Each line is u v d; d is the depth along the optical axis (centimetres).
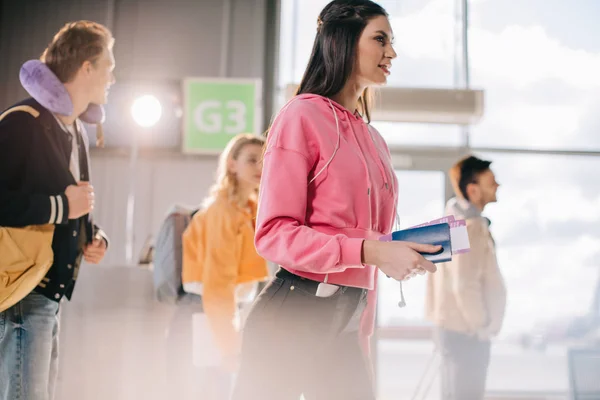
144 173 557
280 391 115
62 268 178
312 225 116
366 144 126
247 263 266
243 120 551
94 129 532
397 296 493
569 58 580
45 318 174
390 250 104
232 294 254
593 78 578
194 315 254
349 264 106
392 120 534
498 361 660
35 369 168
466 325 303
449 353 307
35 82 177
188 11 594
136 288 276
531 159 571
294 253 108
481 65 577
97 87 198
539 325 573
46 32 587
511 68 579
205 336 252
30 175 173
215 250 254
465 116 532
